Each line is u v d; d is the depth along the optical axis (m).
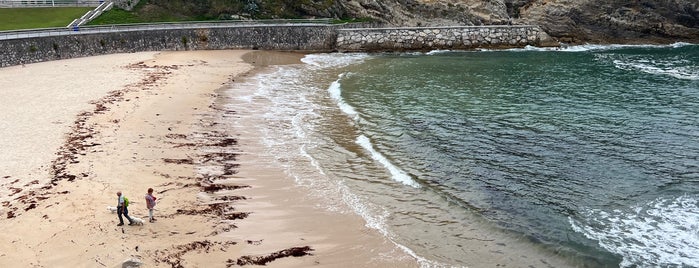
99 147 23.31
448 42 66.12
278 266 14.97
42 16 57.56
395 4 70.81
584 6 69.19
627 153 25.03
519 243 16.70
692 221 17.98
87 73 40.69
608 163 23.73
